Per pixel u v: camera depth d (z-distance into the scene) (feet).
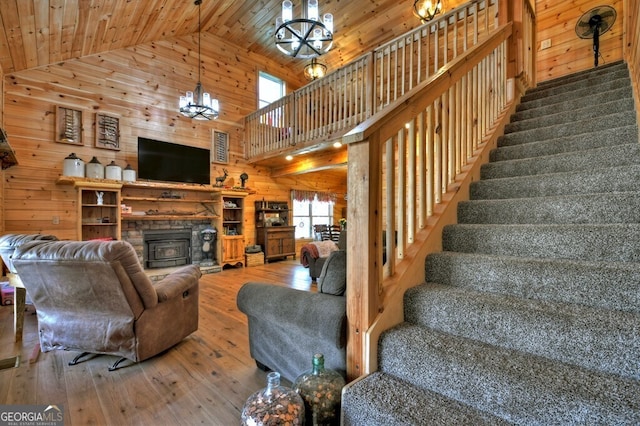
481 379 3.72
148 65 19.19
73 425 5.16
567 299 4.49
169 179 19.16
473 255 5.66
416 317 5.10
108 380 6.62
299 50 12.04
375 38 22.89
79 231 15.21
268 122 21.95
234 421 5.28
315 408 4.50
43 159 15.34
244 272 19.90
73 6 11.60
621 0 15.56
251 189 22.79
